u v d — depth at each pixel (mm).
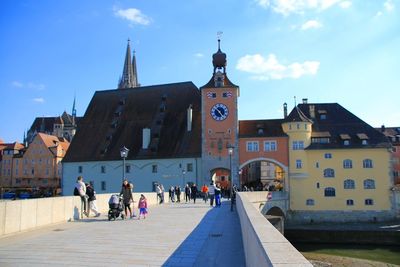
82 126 86812
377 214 67375
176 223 22469
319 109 77250
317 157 69562
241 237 17000
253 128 72188
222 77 71562
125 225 21438
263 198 56875
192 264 11727
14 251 13633
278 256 5418
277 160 69625
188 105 79875
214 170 72812
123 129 82188
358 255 45594
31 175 118250
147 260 12234
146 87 87875
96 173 79062
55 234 17812
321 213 68312
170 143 75125
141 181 74938
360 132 71438
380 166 68312
